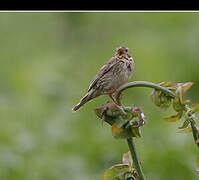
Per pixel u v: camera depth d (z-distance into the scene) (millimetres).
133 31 16094
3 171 9344
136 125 3771
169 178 9031
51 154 10086
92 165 9969
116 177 3895
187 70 13586
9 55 16656
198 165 3865
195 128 3719
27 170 9516
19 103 12789
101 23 17281
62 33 18062
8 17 18312
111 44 16031
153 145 9797
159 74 13359
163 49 14227
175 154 9219
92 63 14914
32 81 13875
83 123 11648
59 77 13852
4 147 9758
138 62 13797
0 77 14438
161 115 11219
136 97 12500
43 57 15977
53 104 12789
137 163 3838
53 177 9492
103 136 10727
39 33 18156
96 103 12391
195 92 12641
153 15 15977
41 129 11094
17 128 11023
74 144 10461
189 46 14195
